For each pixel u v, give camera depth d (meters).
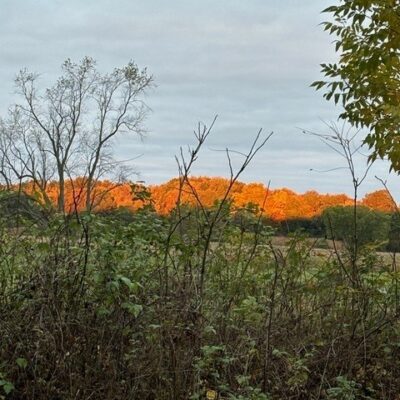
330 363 4.59
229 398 3.94
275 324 4.63
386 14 4.67
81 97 21.62
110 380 4.08
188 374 4.09
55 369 4.09
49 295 4.17
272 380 4.36
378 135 5.01
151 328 4.16
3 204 4.77
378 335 4.87
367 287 4.90
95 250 4.22
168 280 4.56
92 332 4.18
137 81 22.89
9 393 4.05
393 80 5.11
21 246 4.50
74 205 4.20
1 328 4.13
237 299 4.79
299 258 4.98
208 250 4.81
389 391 4.50
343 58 5.33
